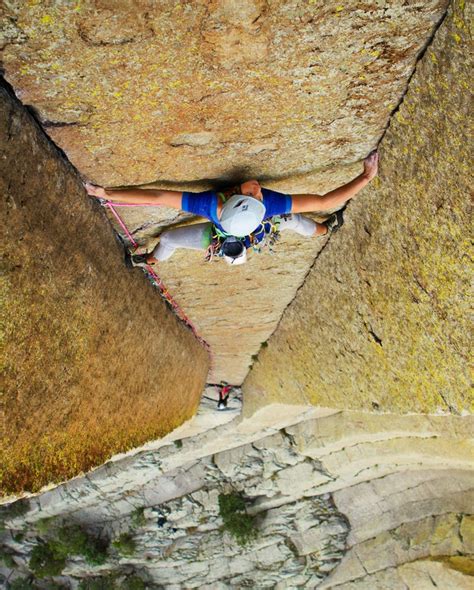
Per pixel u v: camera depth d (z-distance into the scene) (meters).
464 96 3.06
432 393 4.88
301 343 7.75
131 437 6.34
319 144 4.06
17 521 17.97
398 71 3.36
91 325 4.69
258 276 6.62
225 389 12.33
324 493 15.50
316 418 12.78
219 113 3.52
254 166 4.26
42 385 3.91
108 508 17.30
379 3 2.77
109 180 4.27
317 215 5.26
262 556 16.22
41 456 4.04
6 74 2.97
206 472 15.95
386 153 4.11
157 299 6.69
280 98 3.45
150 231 5.20
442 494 13.49
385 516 14.73
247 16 2.74
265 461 15.12
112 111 3.38
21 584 18.98
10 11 2.52
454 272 3.91
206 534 16.81
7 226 3.20
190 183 4.43
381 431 10.77
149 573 17.81
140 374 6.27
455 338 4.24
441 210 3.76
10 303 3.33
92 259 4.57
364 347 5.82
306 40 2.96
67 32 2.70
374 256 4.95
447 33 2.94
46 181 3.63
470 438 8.62
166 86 3.20
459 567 12.48
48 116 3.40
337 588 15.16
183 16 2.69
